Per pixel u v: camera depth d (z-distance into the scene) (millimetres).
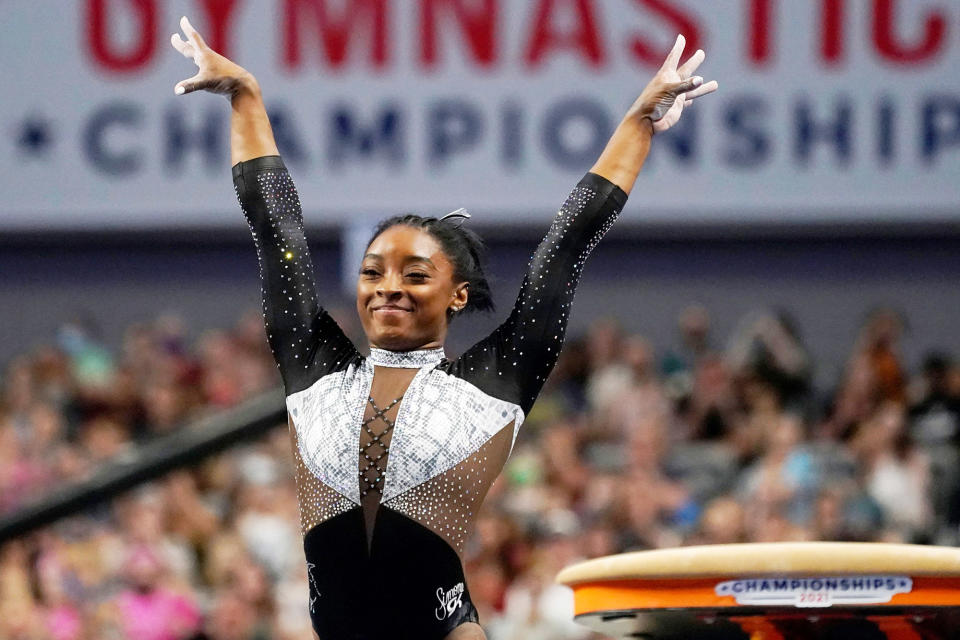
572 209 10320
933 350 42812
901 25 42125
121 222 43500
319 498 9609
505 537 28203
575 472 32094
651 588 9422
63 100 43406
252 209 10578
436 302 9867
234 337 40500
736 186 42625
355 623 9484
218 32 42969
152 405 36906
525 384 9914
